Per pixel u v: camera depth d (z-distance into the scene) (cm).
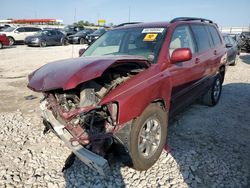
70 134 277
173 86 341
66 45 2209
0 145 368
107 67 253
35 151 351
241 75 903
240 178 288
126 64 295
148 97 282
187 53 322
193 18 478
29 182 285
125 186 276
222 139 381
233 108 525
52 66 296
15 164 320
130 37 383
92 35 2186
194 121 450
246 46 1808
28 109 518
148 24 404
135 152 277
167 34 359
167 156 330
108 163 262
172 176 291
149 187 274
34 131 412
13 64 1104
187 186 275
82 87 273
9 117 473
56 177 294
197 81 427
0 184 282
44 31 2098
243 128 423
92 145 261
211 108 523
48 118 302
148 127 295
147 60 304
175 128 419
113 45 391
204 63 445
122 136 263
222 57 546
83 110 260
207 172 299
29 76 316
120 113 251
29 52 1575
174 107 365
